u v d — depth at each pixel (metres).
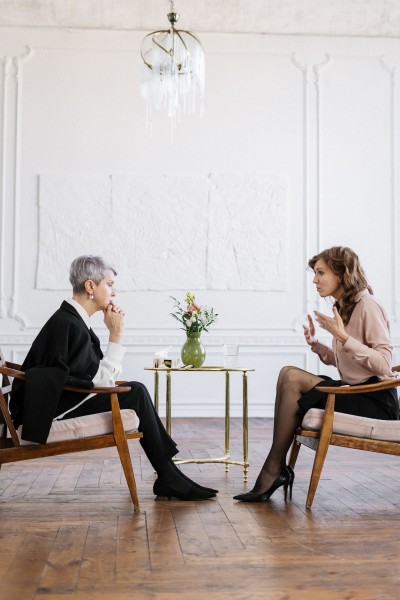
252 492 3.28
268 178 7.76
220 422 7.03
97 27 7.70
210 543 2.54
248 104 7.81
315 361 7.66
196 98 7.77
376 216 7.84
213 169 7.73
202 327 4.12
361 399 3.23
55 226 7.55
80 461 4.41
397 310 7.78
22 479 3.80
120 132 7.68
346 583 2.11
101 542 2.55
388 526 2.79
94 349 3.35
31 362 3.21
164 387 7.52
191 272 7.63
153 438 3.29
